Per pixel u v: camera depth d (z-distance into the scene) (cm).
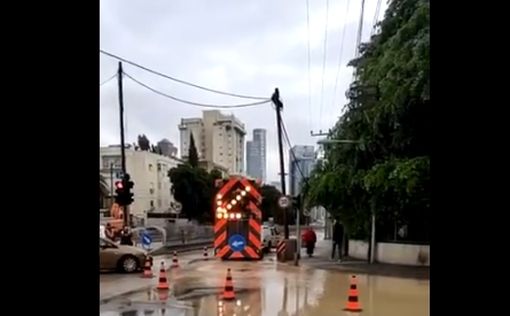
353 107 2127
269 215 5006
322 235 5478
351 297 1141
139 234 3325
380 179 1891
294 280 1670
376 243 2305
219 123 7056
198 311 1127
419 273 1852
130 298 1299
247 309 1151
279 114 2844
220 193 2439
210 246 3828
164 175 5869
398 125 1766
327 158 2494
